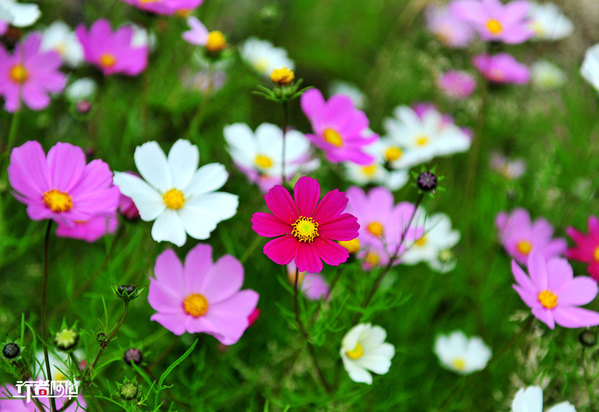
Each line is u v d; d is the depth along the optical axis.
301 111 1.31
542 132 1.22
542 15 1.33
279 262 0.70
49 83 0.94
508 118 1.22
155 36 1.05
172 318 0.76
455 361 0.94
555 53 1.43
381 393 0.92
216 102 1.08
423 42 1.35
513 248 0.99
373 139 0.86
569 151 1.12
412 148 1.04
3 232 0.92
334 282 0.82
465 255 1.04
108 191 0.72
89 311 0.90
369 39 1.48
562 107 1.25
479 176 1.22
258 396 0.89
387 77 1.33
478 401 0.93
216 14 1.27
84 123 1.04
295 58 1.40
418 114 1.21
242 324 0.77
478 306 0.99
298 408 0.86
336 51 1.41
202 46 0.92
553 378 0.88
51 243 0.98
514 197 1.00
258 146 0.90
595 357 0.86
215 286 0.78
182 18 1.03
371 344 0.80
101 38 0.97
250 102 1.21
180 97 1.06
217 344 0.90
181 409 0.82
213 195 0.77
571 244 1.05
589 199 1.04
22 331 0.70
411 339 0.99
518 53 1.38
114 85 1.04
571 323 0.77
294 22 1.44
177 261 0.77
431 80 1.22
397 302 0.85
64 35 1.09
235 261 0.78
